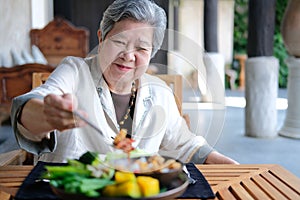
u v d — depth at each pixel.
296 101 4.11
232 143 3.87
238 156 3.45
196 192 1.02
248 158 3.40
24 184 1.04
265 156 3.46
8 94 3.54
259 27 4.12
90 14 7.57
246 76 4.19
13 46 5.00
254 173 1.21
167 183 0.86
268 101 4.11
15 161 1.45
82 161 0.92
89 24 7.60
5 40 4.64
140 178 0.83
